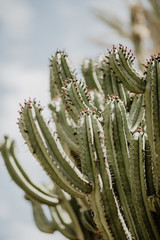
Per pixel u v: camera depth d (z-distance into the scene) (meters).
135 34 7.55
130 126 3.32
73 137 3.79
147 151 3.03
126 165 3.01
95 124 2.92
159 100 2.82
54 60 3.62
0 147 4.16
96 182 2.80
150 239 2.88
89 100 3.34
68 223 4.48
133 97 3.65
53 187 4.79
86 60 4.32
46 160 2.80
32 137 2.82
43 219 4.68
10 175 4.08
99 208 2.80
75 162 3.77
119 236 2.80
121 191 3.01
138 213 2.88
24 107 2.89
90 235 4.18
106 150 3.07
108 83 3.73
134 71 2.98
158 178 2.89
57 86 3.59
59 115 3.94
